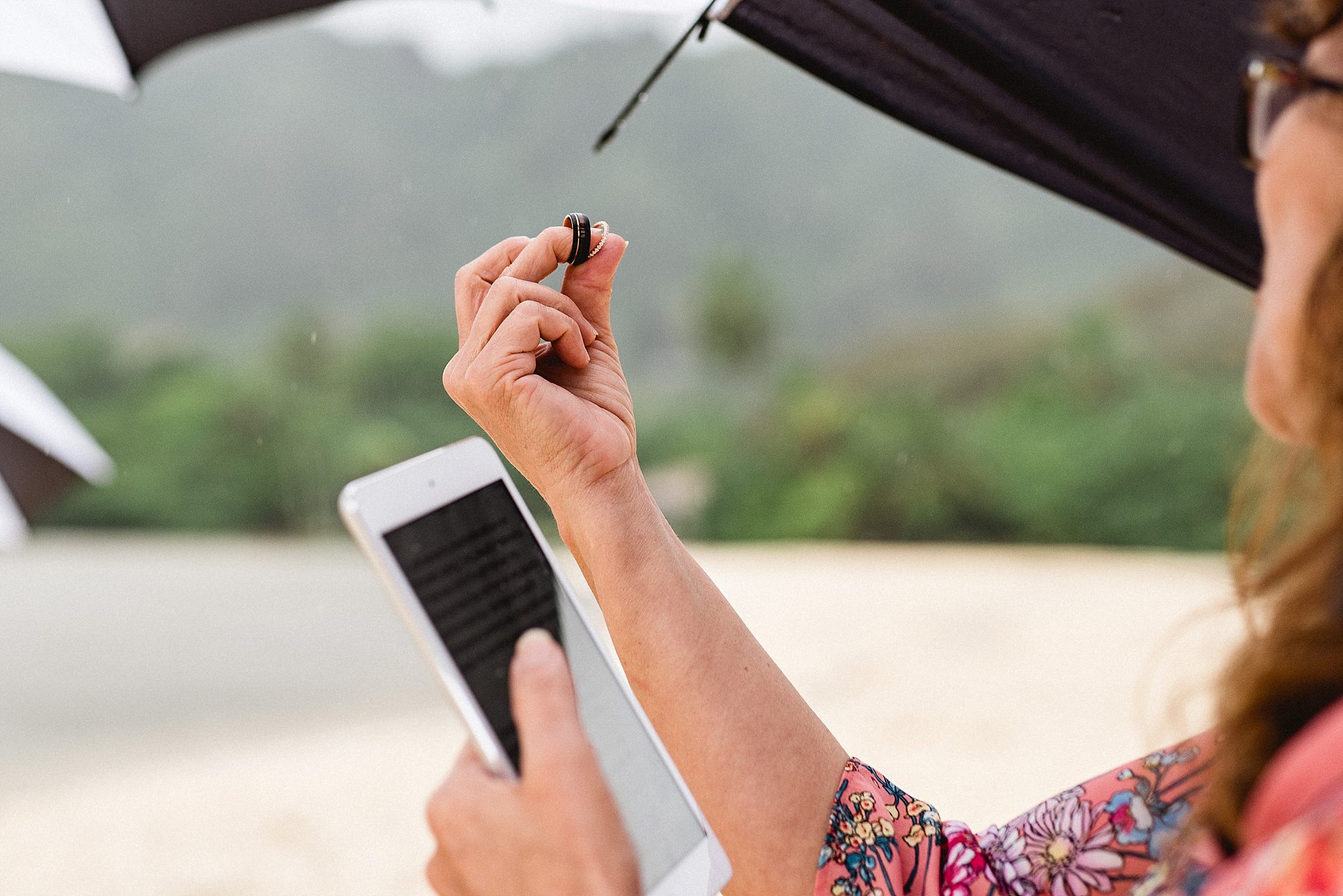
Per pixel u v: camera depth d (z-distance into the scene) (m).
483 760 0.65
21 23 2.53
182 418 19.97
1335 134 0.58
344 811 5.35
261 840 5.04
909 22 1.24
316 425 20.78
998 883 0.86
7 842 5.14
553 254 0.98
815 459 17.02
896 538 15.93
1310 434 0.59
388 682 7.69
